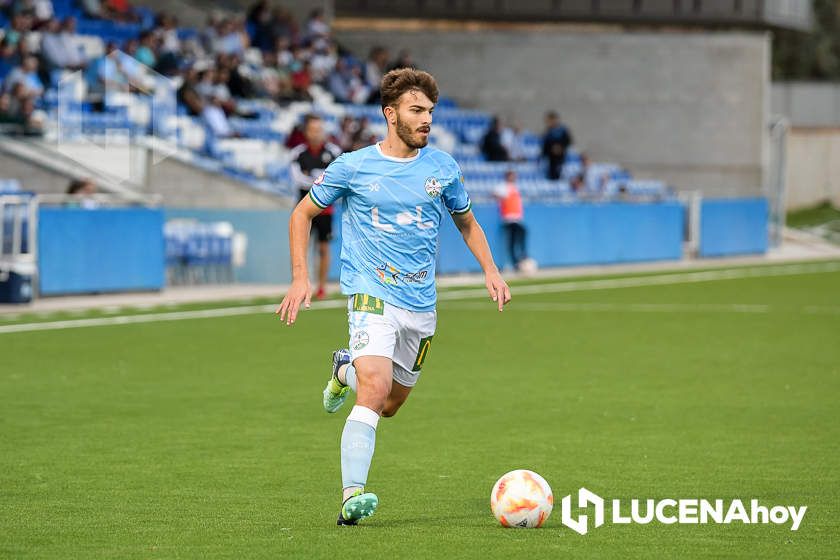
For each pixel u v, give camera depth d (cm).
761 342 3030
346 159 1366
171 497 1466
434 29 7144
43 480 1558
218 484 1538
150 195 4478
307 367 2567
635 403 2164
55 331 3102
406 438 1853
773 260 6272
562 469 1636
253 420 1989
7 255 3781
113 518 1362
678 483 1551
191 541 1259
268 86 5891
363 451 1308
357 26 7188
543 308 3834
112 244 3962
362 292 1362
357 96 6450
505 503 1315
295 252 1361
